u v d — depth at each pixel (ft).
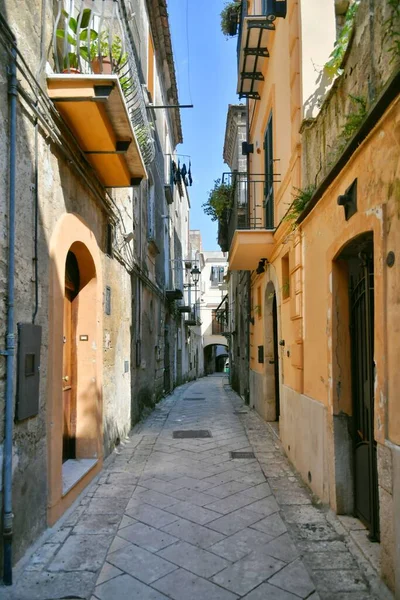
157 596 9.55
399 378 8.70
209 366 144.05
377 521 11.48
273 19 21.79
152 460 20.42
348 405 13.57
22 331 10.64
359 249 12.53
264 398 30.55
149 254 36.86
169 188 49.70
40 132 12.23
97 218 18.62
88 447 17.78
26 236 11.17
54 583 9.91
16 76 10.30
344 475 13.39
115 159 16.76
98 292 18.34
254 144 34.58
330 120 14.39
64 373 17.25
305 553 11.32
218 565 10.85
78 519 13.52
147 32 34.81
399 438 8.72
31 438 11.43
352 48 12.50
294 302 18.74
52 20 13.48
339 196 11.75
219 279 125.80
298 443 18.16
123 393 24.49
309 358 16.71
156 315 41.11
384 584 9.39
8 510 9.78
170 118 57.41
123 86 17.11
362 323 12.78
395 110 8.87
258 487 16.60
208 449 22.57
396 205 8.88
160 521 13.46
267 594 9.60
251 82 29.45
